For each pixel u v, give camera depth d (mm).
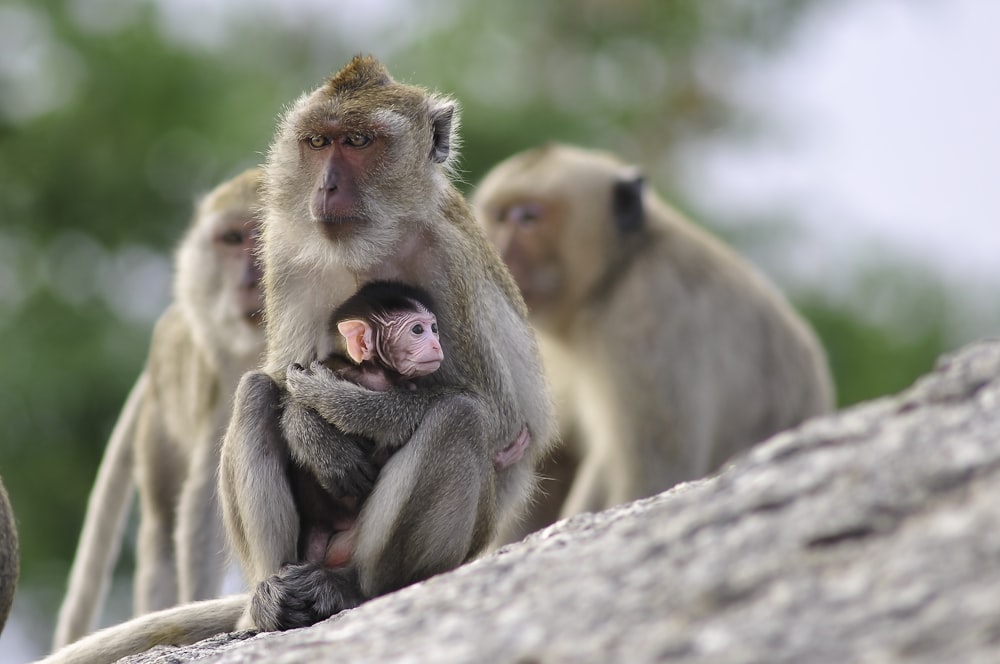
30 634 24156
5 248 26891
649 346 16984
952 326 27062
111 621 23359
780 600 5227
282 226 10211
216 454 13805
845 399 26469
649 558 5777
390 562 8938
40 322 25906
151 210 27375
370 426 9062
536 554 6586
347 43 28812
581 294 17297
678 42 32031
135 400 15609
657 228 17781
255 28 28484
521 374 10234
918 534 5281
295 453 9180
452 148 10695
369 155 10055
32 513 24062
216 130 27141
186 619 9531
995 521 5188
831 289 27188
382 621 6336
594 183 17375
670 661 5102
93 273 26719
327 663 6035
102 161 27188
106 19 28016
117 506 15344
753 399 17500
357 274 10102
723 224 27547
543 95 29812
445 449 8961
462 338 9797
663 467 16750
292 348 9961
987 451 5527
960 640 4758
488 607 6035
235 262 14180
